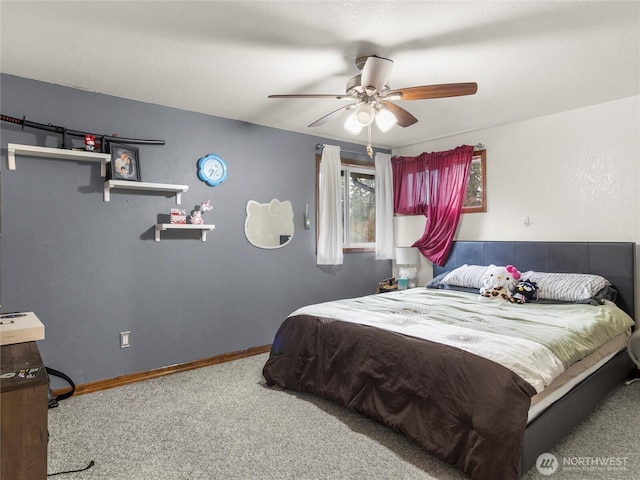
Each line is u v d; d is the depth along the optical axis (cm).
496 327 250
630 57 251
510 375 188
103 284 314
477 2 191
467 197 444
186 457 213
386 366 236
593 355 255
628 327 307
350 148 484
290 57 250
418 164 481
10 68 266
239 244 391
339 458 212
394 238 522
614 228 340
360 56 248
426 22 209
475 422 186
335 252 450
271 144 414
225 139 381
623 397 288
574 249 354
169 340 347
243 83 294
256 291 403
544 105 349
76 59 253
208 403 281
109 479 195
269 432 239
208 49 240
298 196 436
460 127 420
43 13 199
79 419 257
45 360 289
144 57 250
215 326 375
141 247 333
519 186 399
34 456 126
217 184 374
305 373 291
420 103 343
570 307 305
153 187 324
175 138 350
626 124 332
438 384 207
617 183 338
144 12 199
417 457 212
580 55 248
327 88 306
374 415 238
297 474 198
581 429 242
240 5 193
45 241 289
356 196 500
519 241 395
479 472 181
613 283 332
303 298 440
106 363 315
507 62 257
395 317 282
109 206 317
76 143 300
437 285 418
